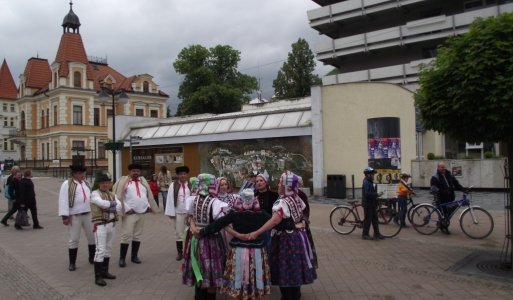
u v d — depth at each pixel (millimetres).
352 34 41406
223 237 5750
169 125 25844
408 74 35562
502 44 6477
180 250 8555
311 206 16562
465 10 35094
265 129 20828
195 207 5648
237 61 51188
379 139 18094
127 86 60250
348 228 10984
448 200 10641
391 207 11055
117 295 6352
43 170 50469
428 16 36781
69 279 7266
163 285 6820
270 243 5520
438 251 8805
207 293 5711
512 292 6129
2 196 26953
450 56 7125
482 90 6516
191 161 23953
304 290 6398
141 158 26391
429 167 20047
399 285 6562
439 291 6238
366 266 7727
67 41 54312
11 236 11867
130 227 8117
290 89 52969
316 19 41031
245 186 7332
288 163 20391
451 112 7062
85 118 54375
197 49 49469
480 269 7332
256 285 5129
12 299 6285
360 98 19078
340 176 18547
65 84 53031
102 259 6980
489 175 18844
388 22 39094
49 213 17344
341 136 19203
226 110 47906
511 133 6840
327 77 40031
